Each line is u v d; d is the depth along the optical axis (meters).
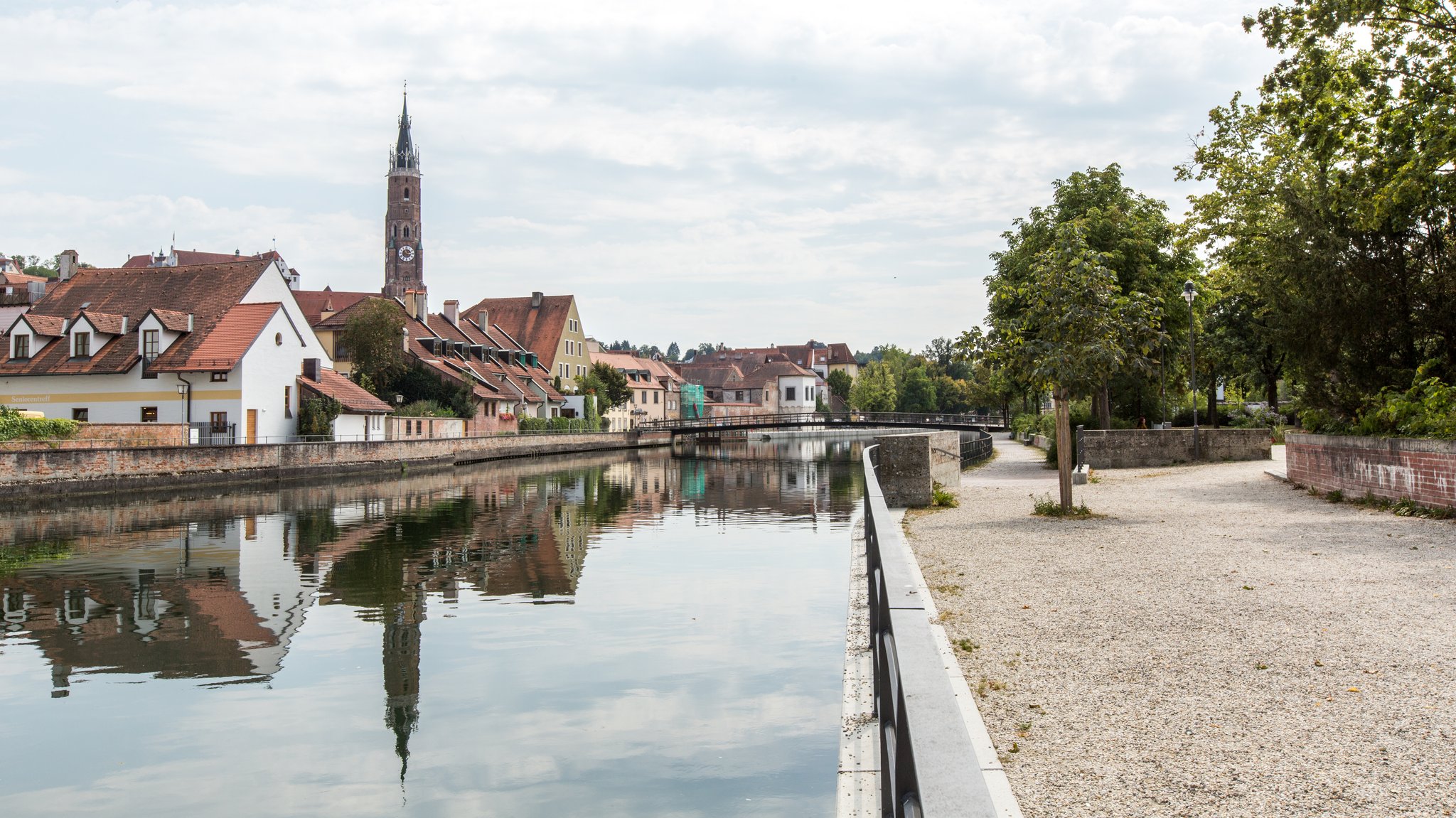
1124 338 18.39
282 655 12.76
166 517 28.83
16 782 8.67
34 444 33.38
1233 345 50.28
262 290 54.94
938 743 2.85
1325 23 22.45
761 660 12.20
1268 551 12.79
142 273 56.16
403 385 66.44
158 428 38.69
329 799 8.25
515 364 93.81
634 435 90.00
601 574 18.62
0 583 17.83
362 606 15.85
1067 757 5.54
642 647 12.91
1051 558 12.92
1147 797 4.95
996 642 8.32
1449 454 14.87
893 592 4.94
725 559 20.61
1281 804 4.79
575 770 8.72
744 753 9.05
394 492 38.31
